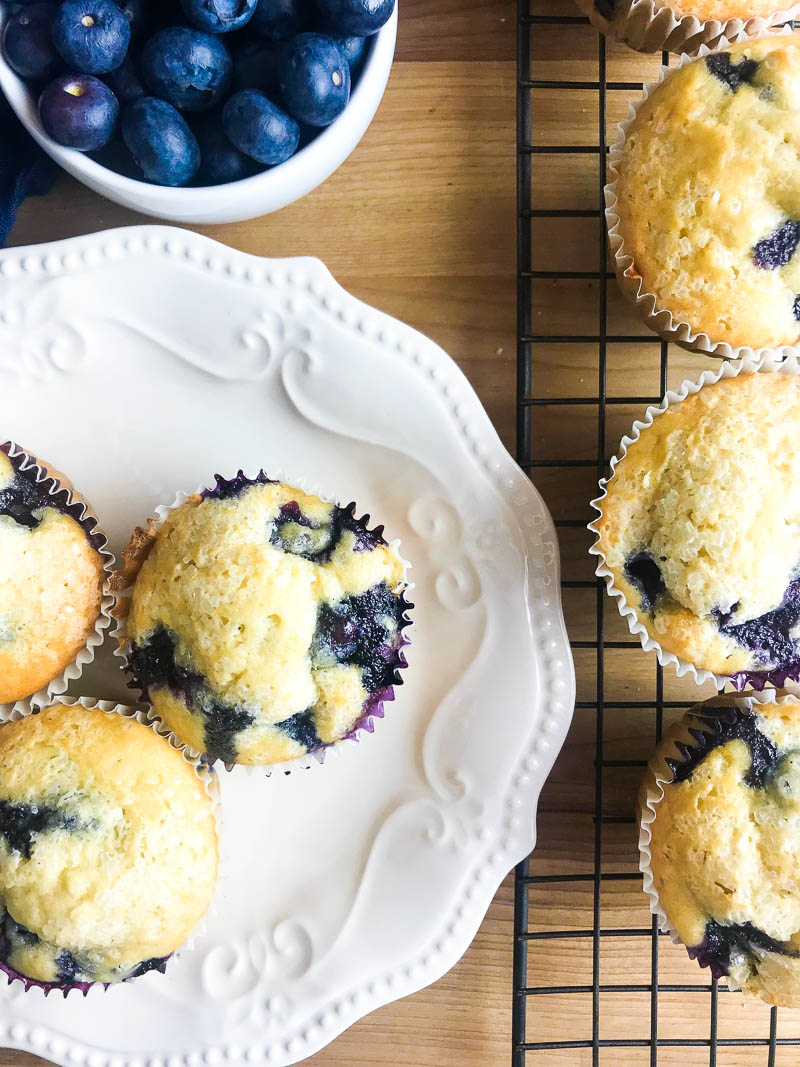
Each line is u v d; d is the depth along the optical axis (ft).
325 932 0.90
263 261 0.86
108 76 0.78
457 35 0.93
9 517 0.82
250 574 0.77
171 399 0.90
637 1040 0.95
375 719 0.91
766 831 0.80
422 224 0.94
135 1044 0.89
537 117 0.94
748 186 0.80
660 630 0.82
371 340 0.87
